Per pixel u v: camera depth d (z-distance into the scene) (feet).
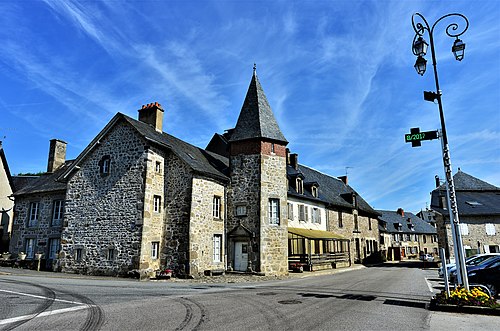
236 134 67.77
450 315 25.66
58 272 59.16
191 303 30.14
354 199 109.70
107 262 56.18
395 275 66.18
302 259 75.66
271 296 34.96
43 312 25.77
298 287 43.65
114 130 61.77
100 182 60.49
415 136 32.01
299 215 82.07
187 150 67.92
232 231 63.41
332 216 97.45
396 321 23.58
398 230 173.78
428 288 43.27
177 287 42.32
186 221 56.95
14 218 73.72
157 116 67.72
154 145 59.11
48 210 70.28
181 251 56.29
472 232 92.63
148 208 56.18
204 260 58.08
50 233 68.44
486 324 22.80
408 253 176.65
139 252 53.93
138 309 27.17
